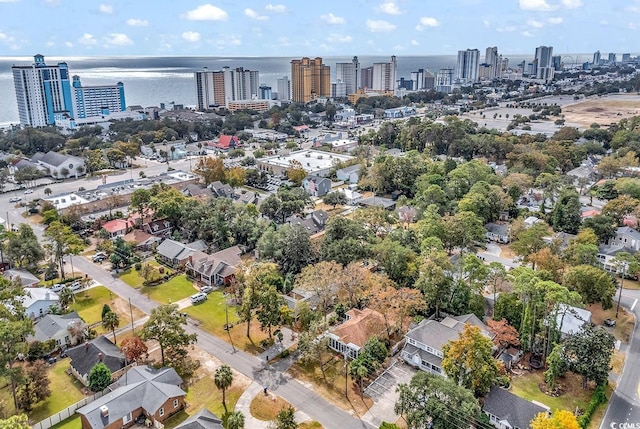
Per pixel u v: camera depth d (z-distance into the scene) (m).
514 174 143.38
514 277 79.56
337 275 83.38
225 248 114.06
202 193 151.00
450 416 54.25
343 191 157.12
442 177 143.75
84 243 119.75
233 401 64.88
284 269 99.50
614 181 141.88
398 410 57.31
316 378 69.88
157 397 61.38
